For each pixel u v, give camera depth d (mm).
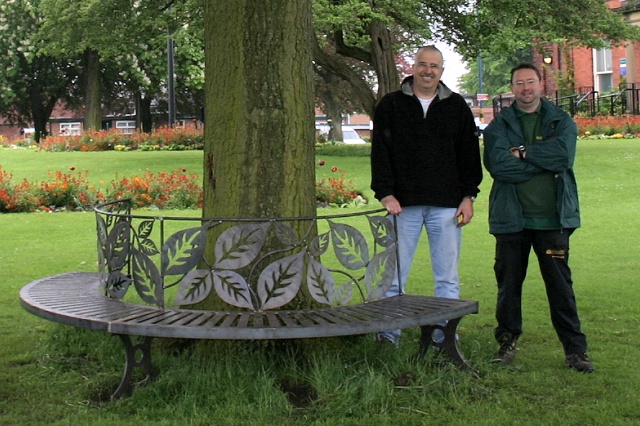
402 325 4469
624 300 7250
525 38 19391
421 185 5281
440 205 5297
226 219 4691
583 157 18078
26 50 37188
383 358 4945
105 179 18094
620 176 16141
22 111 44625
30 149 28453
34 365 5316
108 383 4879
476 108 54312
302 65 5184
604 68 33969
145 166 19781
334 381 4562
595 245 10227
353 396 4438
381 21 18812
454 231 5371
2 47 37875
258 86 5098
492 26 20391
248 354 4922
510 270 5270
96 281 5879
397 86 20500
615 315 6703
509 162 5074
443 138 5293
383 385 4488
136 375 4879
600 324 6402
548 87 36625
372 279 4988
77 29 22922
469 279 8422
